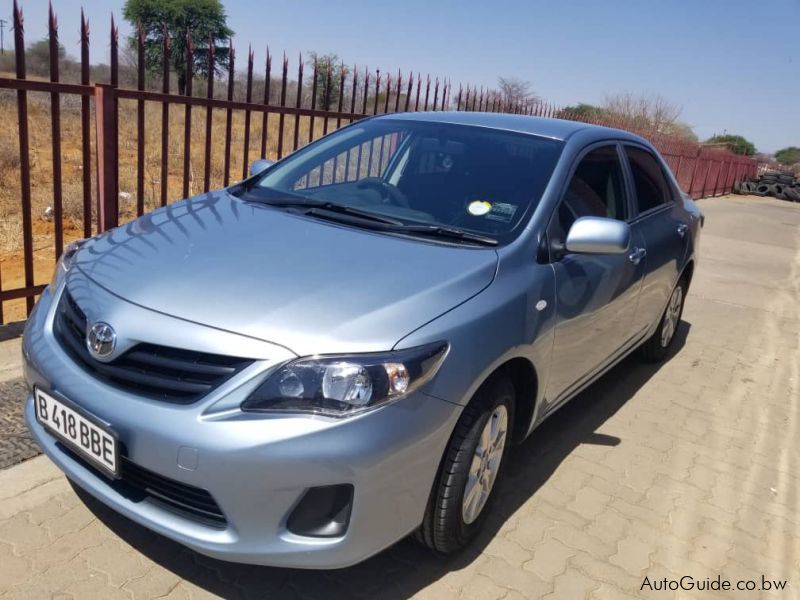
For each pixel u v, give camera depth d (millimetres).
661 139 20312
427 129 3961
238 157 13852
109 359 2393
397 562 2846
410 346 2369
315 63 6613
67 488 3064
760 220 19281
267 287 2494
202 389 2268
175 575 2631
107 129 4703
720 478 3951
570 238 3172
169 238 2934
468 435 2627
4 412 3600
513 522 3244
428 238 3062
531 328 2918
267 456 2174
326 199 3520
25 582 2502
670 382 5336
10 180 9367
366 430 2238
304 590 2631
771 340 6906
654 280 4539
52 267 6410
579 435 4238
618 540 3227
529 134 3820
